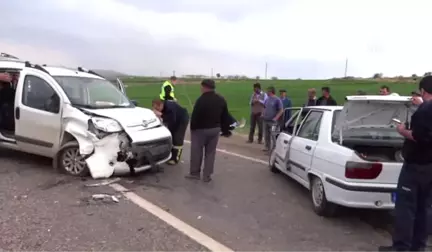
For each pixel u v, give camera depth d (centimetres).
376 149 614
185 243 488
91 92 838
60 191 673
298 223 589
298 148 722
